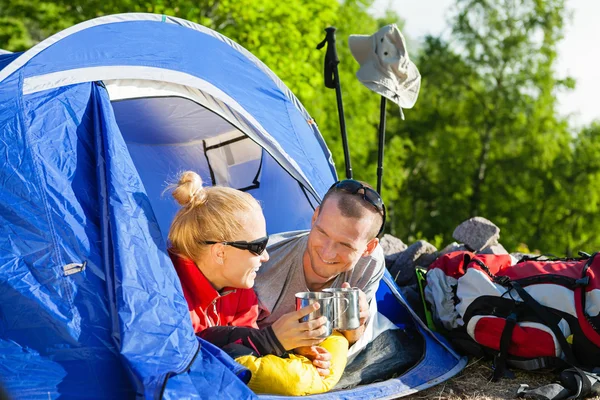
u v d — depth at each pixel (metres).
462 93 23.41
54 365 2.27
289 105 4.03
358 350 3.18
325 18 11.26
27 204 2.48
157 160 4.24
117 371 2.30
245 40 10.23
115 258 2.43
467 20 22.45
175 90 3.37
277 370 2.52
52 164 2.59
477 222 4.90
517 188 23.78
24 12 10.85
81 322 2.35
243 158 4.12
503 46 22.20
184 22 3.60
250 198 2.62
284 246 3.09
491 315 3.27
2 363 2.24
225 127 4.09
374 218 2.79
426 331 3.49
